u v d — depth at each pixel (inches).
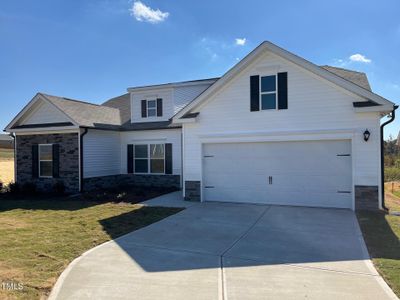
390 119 401.7
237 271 205.6
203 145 498.3
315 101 426.6
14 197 571.2
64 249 256.1
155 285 184.2
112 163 672.4
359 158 404.5
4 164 1302.9
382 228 315.9
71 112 615.5
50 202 507.8
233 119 474.6
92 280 192.2
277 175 455.8
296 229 316.5
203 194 496.7
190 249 255.0
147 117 703.1
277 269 208.8
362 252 243.1
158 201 498.3
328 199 427.8
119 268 212.8
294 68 438.6
